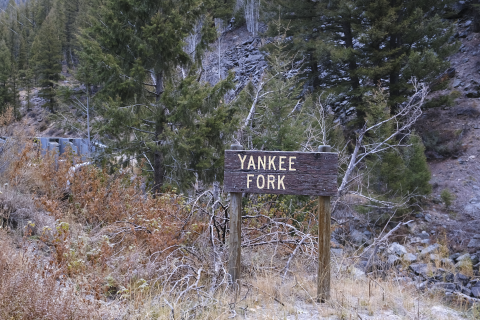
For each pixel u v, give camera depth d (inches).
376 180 549.6
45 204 231.5
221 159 425.7
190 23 463.8
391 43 709.9
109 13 419.2
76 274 160.6
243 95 470.6
